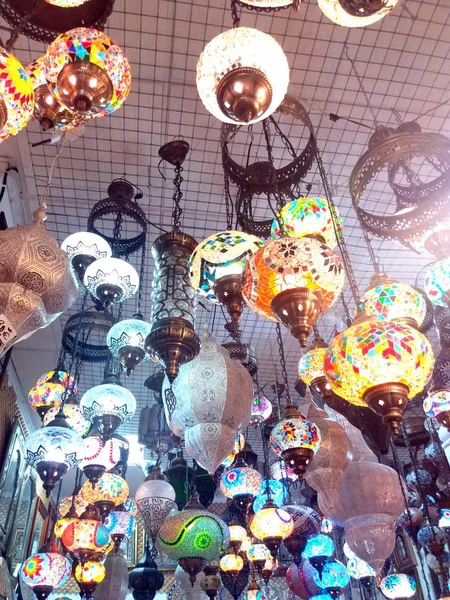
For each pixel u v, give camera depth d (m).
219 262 2.13
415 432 4.21
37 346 4.66
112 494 3.11
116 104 1.75
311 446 2.66
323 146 3.58
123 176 3.64
